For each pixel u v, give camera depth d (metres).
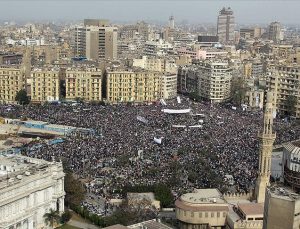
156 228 166.12
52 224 190.38
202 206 185.12
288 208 124.06
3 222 171.88
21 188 181.38
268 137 192.88
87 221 195.12
